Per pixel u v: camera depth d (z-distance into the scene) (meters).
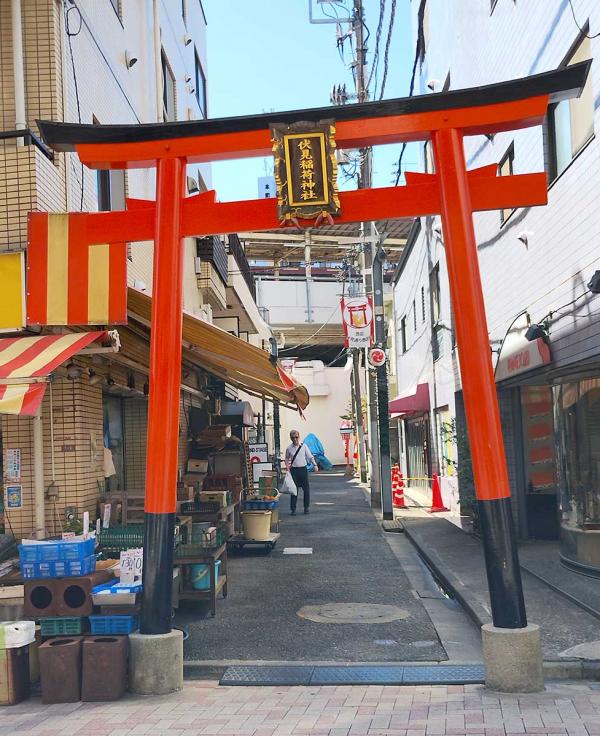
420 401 22.64
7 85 8.52
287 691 6.22
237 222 6.77
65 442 8.49
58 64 8.72
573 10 9.05
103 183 10.72
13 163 8.03
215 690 6.31
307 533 16.31
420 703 5.73
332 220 6.67
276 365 9.88
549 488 13.66
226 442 15.37
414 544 14.51
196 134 6.76
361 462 33.19
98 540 8.02
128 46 12.45
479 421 6.25
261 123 6.66
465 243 6.40
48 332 7.90
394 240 33.97
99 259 7.34
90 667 6.09
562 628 7.54
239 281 20.95
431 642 7.75
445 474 20.22
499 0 12.52
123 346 9.97
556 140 10.57
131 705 5.92
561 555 10.71
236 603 9.57
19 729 5.41
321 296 44.44
